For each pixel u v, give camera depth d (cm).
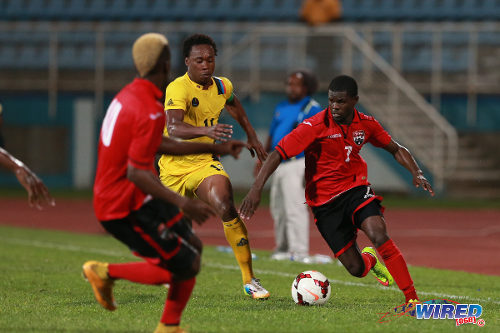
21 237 4519
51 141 9125
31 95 9100
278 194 3622
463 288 2633
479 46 8738
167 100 2369
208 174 2348
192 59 2391
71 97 9069
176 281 1584
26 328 1723
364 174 2142
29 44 9394
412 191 8088
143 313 1961
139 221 1531
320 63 8238
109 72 9050
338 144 2092
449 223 5794
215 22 9731
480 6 9481
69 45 9344
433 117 7906
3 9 10075
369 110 8056
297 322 1838
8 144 9144
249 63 8269
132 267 1608
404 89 8031
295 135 2062
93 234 4912
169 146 1577
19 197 8156
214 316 1925
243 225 2330
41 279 2723
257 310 2044
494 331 1756
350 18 9512
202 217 1459
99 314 1941
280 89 8312
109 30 8688
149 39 1526
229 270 3066
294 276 2916
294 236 3519
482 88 8544
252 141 2530
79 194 8356
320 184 2138
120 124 1493
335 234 2139
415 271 3158
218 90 2462
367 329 1750
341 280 2792
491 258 3769
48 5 10056
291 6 9650
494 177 8275
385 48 8931
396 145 2205
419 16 9456
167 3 9900
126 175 1520
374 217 2045
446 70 8725
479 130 8675
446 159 8094
